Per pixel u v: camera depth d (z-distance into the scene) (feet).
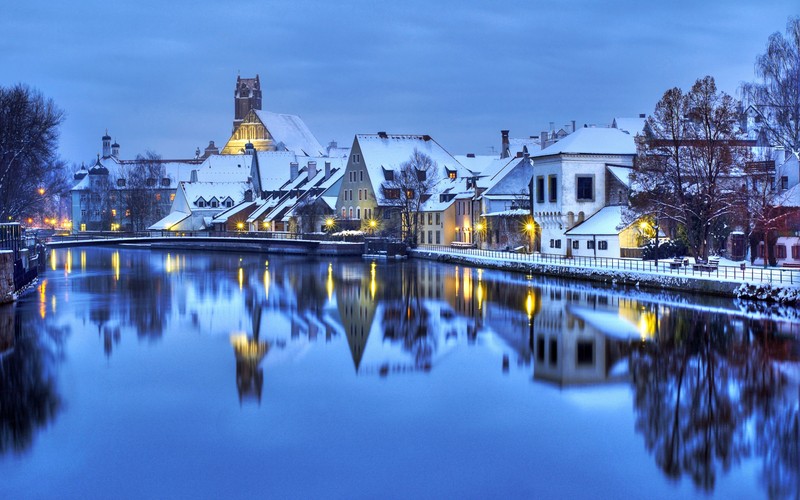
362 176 533.55
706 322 204.74
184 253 546.26
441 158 554.46
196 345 192.85
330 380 160.25
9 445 124.57
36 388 154.20
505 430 130.41
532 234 393.50
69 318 228.43
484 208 437.99
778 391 148.66
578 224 357.61
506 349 185.68
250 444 124.88
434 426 132.46
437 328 213.05
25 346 190.19
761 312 214.07
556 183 361.92
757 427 130.93
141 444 124.98
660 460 117.29
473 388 153.69
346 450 122.31
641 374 161.07
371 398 147.74
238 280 337.11
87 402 145.28
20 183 416.26
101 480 112.57
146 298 274.98
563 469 115.14
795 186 283.79
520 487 109.81
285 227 607.37
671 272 261.24
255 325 220.43
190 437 127.95
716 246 314.14
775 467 115.44
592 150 358.84
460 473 114.32
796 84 289.33
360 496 107.45
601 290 270.05
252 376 163.12
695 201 274.36
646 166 295.28
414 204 496.23
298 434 128.98
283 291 296.30
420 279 327.88
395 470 115.24
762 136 302.66
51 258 489.67
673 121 286.05
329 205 568.82
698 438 124.67
